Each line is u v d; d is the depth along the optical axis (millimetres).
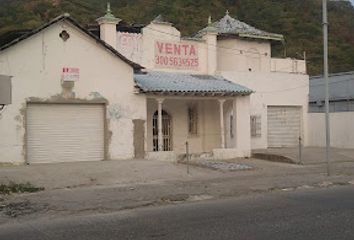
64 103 19406
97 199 12359
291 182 15336
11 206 11531
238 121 23906
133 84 20844
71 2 36125
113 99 20406
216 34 25703
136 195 12906
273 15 44969
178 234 8258
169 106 24266
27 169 17188
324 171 18766
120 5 38156
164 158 21453
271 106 28094
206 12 39844
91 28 23875
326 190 13719
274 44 29547
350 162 22781
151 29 23766
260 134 27516
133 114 20859
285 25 45125
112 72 20391
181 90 21531
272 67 28797
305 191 13555
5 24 31688
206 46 25422
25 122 18547
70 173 16656
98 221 9672
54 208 11211
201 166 19688
